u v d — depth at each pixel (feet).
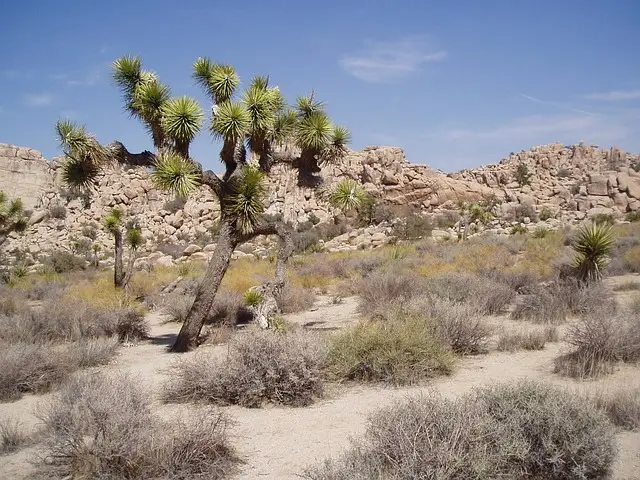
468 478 12.91
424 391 22.26
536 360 26.78
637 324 26.84
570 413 14.75
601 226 45.14
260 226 35.78
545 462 14.24
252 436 18.65
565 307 36.68
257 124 34.99
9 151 249.75
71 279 104.17
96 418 16.08
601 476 14.25
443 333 28.71
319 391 22.85
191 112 32.58
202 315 34.83
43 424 20.16
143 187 213.87
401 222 169.58
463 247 103.35
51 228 188.14
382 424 14.62
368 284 48.62
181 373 23.98
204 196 212.43
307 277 72.23
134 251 65.00
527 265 65.67
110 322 40.14
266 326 33.17
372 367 24.67
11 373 25.14
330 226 197.67
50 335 38.75
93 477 15.11
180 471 14.99
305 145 37.45
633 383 21.56
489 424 14.29
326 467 13.60
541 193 255.09
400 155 267.80
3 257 149.79
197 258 134.82
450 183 247.29
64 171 34.14
